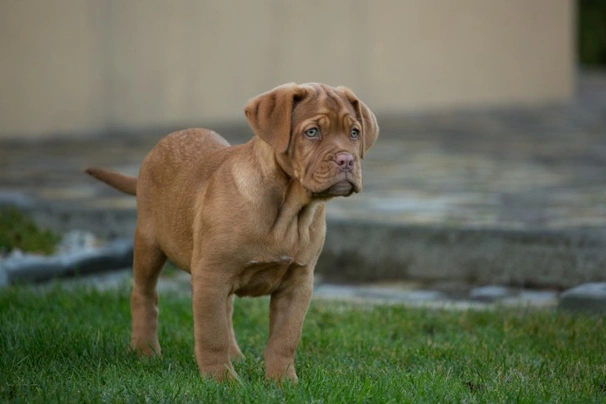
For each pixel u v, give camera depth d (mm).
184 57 23250
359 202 13477
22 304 9031
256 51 24984
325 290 10797
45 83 20359
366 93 28109
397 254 11250
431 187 15008
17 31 19672
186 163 7312
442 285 10938
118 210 12141
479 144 21516
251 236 6504
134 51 22141
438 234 11039
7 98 19609
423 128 25141
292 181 6570
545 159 18656
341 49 27281
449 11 31359
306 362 7395
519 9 34438
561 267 10477
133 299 7711
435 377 6715
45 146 19312
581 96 38688
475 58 32625
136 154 18250
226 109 24391
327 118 6441
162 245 7406
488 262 10828
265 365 6953
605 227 11172
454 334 8578
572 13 37156
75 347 7324
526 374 7105
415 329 8797
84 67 21156
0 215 11547
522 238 10641
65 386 6195
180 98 23266
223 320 6629
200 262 6621
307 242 6703
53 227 12344
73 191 14062
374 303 9852
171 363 7051
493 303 9992
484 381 6816
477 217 12047
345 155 6336
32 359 6980
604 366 7355
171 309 9242
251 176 6566
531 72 35156
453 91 31766
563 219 11859
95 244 11828
